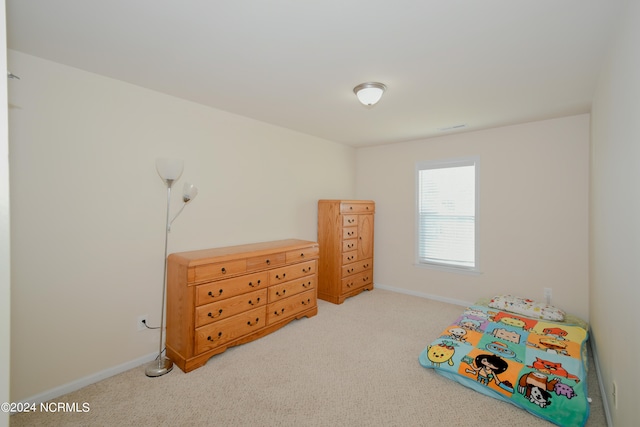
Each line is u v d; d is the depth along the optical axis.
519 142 3.51
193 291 2.38
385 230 4.71
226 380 2.25
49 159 2.04
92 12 1.51
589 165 3.03
